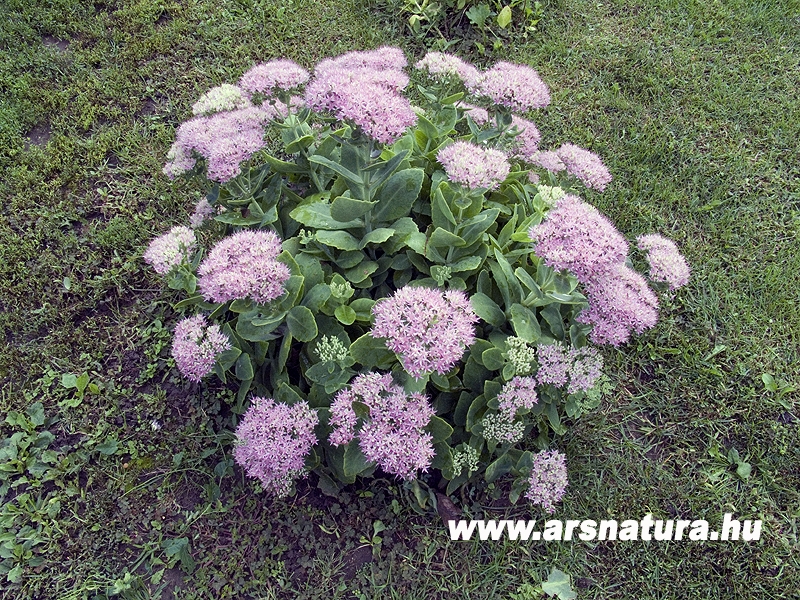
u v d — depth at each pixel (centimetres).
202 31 491
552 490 265
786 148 441
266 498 296
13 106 439
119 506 294
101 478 303
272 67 305
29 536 282
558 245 242
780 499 302
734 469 312
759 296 371
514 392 254
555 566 279
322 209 282
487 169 252
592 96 468
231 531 287
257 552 280
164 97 460
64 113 440
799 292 370
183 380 331
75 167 412
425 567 277
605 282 268
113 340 346
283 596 271
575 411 280
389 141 250
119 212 399
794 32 508
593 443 316
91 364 338
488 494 295
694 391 336
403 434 240
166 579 275
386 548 282
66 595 269
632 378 342
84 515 291
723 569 281
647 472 309
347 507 291
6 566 275
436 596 270
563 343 271
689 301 369
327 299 266
